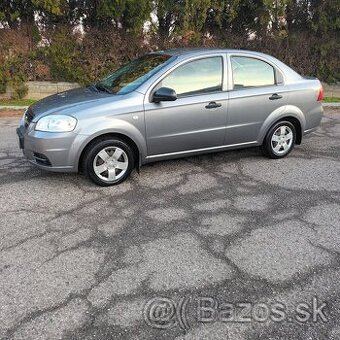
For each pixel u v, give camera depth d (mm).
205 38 11609
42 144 4398
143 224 3893
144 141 4773
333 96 12562
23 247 3471
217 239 3621
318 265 3238
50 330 2539
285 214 4121
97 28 10992
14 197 4469
